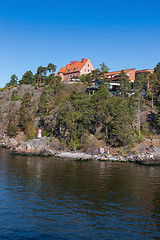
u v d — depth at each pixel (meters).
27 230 18.59
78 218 21.34
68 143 74.62
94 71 106.38
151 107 86.69
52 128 85.50
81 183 34.66
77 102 79.38
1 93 140.62
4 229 18.58
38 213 22.19
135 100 86.00
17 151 71.69
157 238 18.00
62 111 76.69
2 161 53.50
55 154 69.31
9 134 90.69
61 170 44.78
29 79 153.88
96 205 25.03
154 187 33.44
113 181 36.59
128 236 18.19
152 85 87.19
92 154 67.12
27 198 26.52
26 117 94.31
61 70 147.38
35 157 64.25
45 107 95.81
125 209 24.08
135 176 41.09
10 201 25.20
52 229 18.95
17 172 41.00
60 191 29.92
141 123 79.12
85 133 75.06
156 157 60.75
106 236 18.08
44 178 37.06
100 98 78.50
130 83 99.38
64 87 113.00
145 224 20.47
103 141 73.50
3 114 110.81
